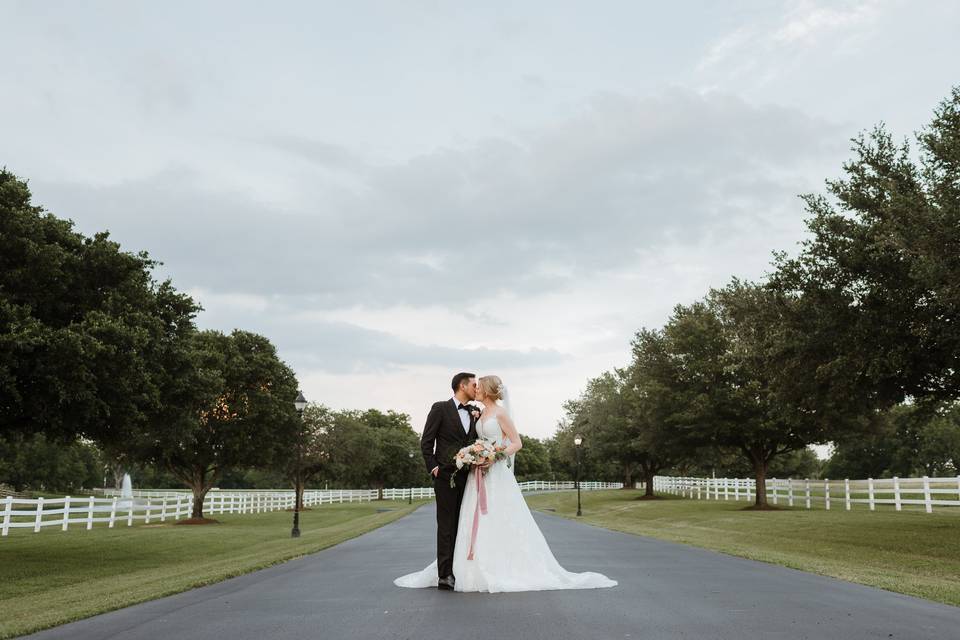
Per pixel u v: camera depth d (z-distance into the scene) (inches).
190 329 897.5
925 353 760.3
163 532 1095.0
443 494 314.0
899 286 763.4
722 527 1061.1
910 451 3772.1
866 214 823.7
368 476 4229.8
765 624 228.5
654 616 241.6
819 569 414.9
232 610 279.0
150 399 738.8
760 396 1529.3
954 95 722.8
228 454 1665.8
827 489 1401.3
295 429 1779.0
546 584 309.0
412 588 321.4
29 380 618.8
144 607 302.8
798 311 896.3
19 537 973.2
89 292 707.4
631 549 580.4
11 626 261.7
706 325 1695.4
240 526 1341.0
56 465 4220.0
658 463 2476.6
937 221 668.1
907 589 335.0
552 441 6156.5
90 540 927.0
